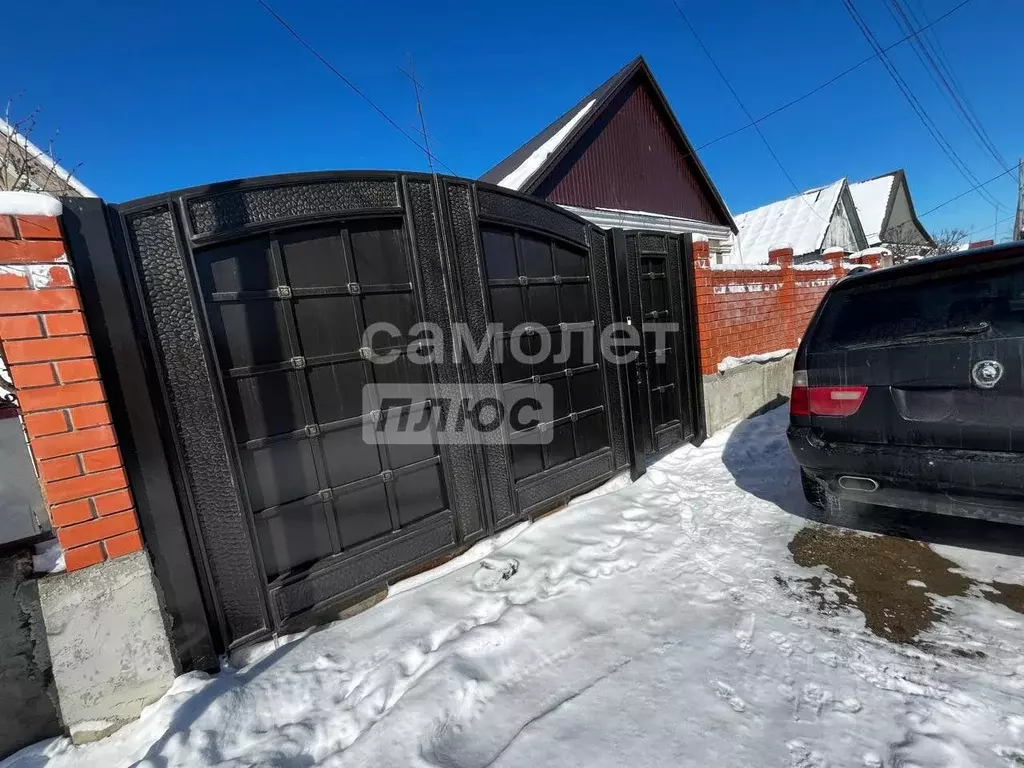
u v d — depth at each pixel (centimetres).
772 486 356
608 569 259
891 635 193
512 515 296
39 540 177
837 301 254
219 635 201
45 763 167
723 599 227
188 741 162
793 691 168
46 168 500
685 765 143
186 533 192
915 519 284
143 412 182
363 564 238
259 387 211
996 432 198
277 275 212
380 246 242
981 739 144
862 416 236
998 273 204
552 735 157
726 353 511
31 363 160
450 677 182
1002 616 197
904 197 2656
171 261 189
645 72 1105
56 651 170
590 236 348
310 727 169
